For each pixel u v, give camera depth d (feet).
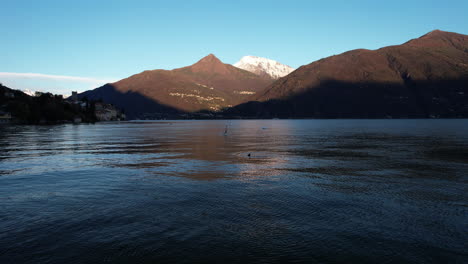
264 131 386.52
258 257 36.14
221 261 35.19
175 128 510.99
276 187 71.10
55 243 39.73
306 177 83.56
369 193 65.72
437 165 104.47
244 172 91.15
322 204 57.47
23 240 40.60
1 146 174.91
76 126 555.69
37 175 86.22
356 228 45.42
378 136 266.57
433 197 62.49
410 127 481.05
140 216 50.14
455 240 41.39
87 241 40.37
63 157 127.03
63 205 56.29
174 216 50.19
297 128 489.26
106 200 59.62
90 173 89.40
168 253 37.06
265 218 49.44
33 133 314.96
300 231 44.14
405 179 80.84
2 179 80.53
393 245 39.73
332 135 289.12
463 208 55.21
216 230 44.24
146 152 146.41
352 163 109.60
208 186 72.08
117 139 237.86
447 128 426.92
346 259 35.91
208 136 281.13
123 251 37.55
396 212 52.85
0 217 49.55
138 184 74.18
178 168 98.48
